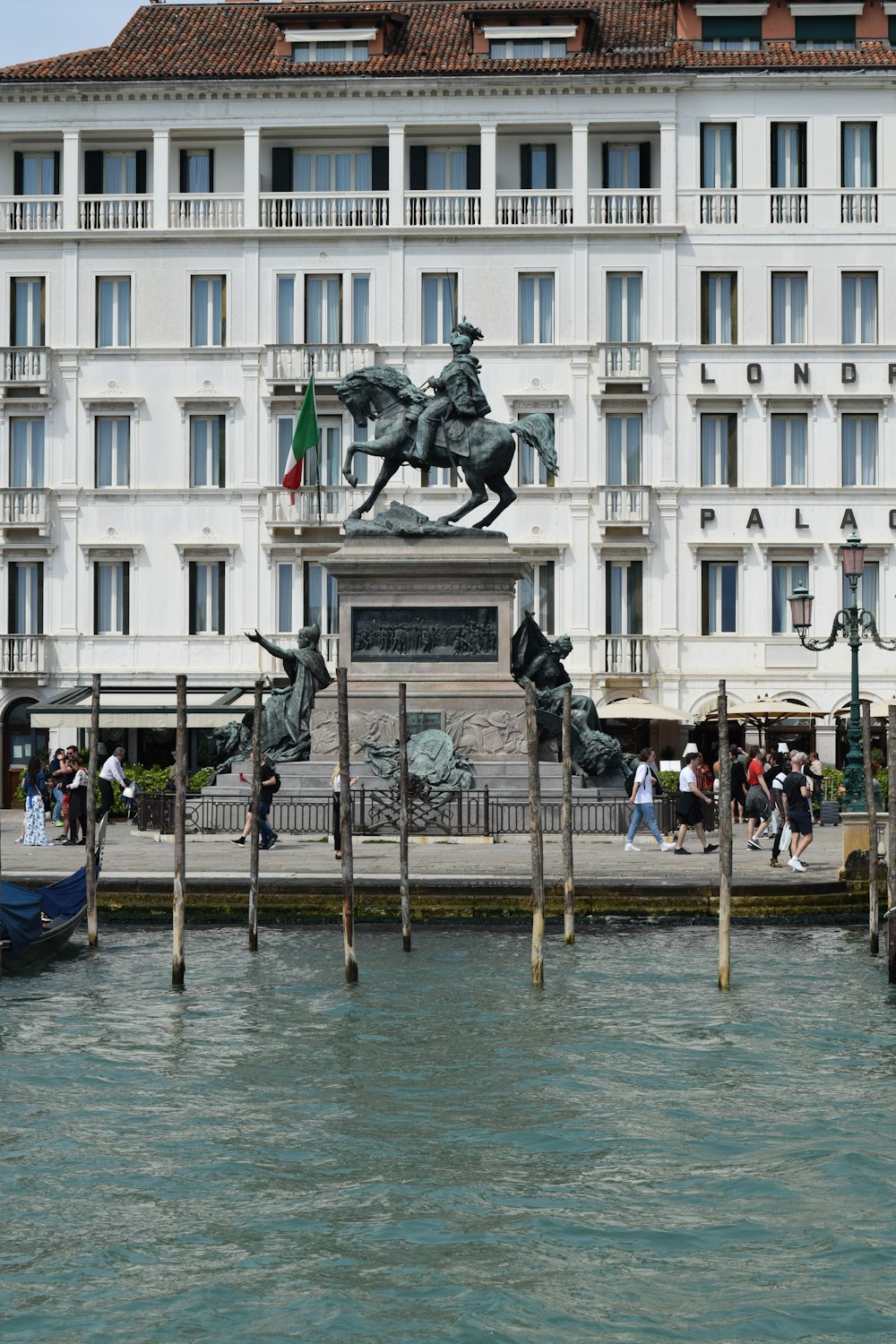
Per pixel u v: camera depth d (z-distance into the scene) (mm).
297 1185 15766
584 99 58406
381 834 35219
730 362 58312
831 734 57844
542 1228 14703
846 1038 20828
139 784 49125
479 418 37969
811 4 60094
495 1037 20891
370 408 38781
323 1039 20812
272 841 33562
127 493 58812
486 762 36594
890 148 58375
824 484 58219
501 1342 12492
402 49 60375
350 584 37094
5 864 31344
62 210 58969
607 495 57938
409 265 58562
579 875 28688
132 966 25016
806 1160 16391
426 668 37000
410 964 25031
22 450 59219
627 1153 16641
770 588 58312
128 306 59125
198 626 59062
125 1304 13180
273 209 58875
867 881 28469
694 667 58156
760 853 34906
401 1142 16984
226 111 58719
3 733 58719
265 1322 12844
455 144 59781
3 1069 19516
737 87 58219
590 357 58344
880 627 58125
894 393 58125
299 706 38906
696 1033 21125
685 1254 14203
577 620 58250
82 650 58781
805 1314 13031
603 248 58375
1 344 59125
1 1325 12805
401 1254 14141
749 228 58344
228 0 64938
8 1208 15156
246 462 58656
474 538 37125
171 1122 17594
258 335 58688
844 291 58469
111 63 59438
